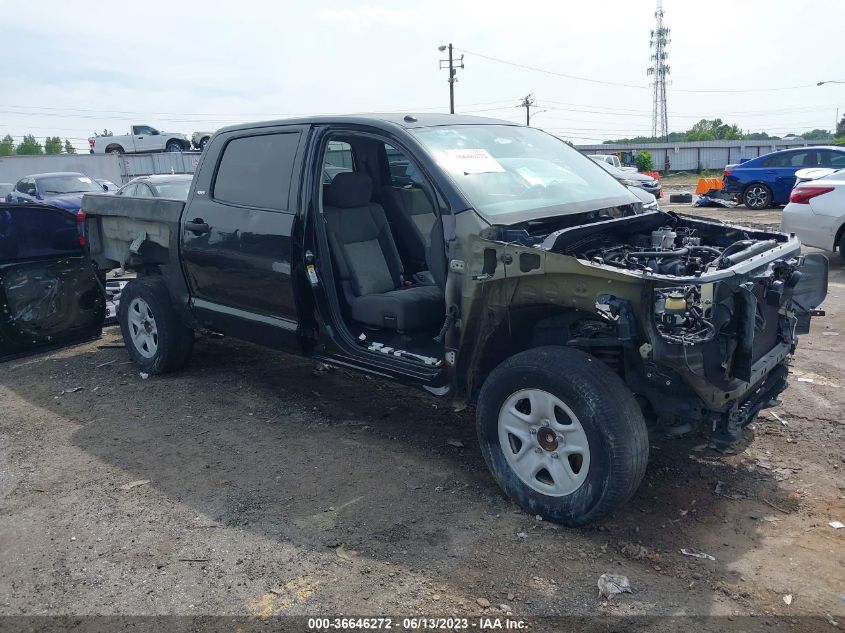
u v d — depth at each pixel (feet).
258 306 15.93
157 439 15.83
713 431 11.57
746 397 11.93
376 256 16.17
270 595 10.10
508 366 11.77
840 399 16.44
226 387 19.02
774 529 11.41
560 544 11.07
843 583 10.00
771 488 12.67
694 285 10.18
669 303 10.02
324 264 14.69
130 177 99.14
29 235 20.90
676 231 14.89
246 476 13.84
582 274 10.78
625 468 10.63
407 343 14.65
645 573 10.32
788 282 12.43
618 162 86.48
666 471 13.32
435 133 14.23
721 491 12.59
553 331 12.55
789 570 10.32
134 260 19.77
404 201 17.54
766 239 14.02
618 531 11.41
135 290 19.65
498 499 12.54
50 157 95.81
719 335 10.79
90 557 11.25
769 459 13.74
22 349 21.20
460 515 12.05
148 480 13.83
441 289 14.06
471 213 12.25
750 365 10.89
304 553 11.10
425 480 13.39
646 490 12.66
